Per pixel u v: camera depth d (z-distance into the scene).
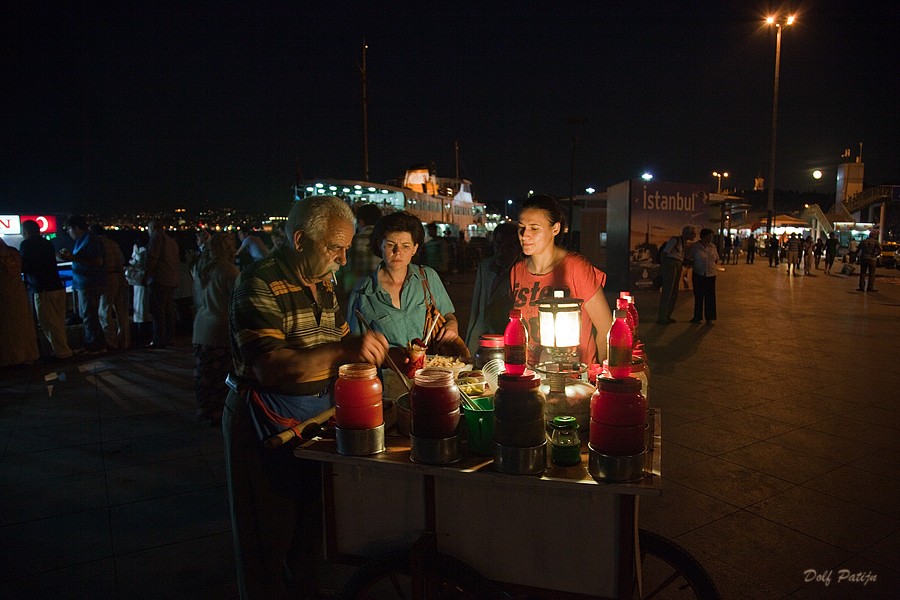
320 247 2.13
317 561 2.44
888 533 3.26
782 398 5.79
